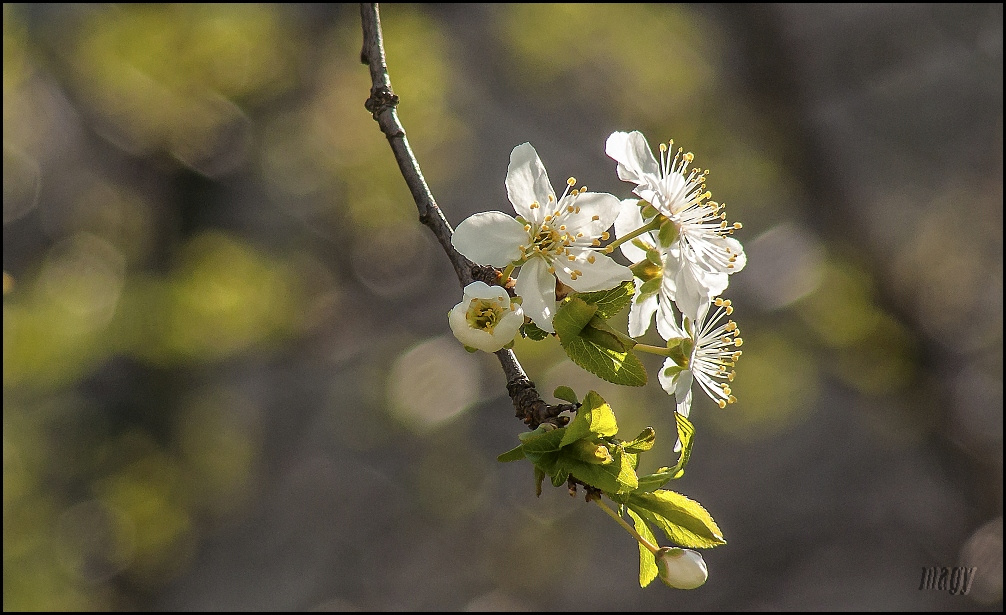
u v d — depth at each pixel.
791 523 11.78
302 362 9.94
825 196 8.48
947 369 8.61
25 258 9.32
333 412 10.62
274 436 10.16
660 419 9.27
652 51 8.73
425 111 8.38
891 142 10.34
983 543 8.65
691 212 2.43
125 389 9.08
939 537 10.27
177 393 9.04
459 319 2.13
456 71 9.62
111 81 8.09
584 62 9.05
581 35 8.70
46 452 8.90
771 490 12.38
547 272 2.29
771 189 9.14
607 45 8.77
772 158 8.64
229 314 8.23
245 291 8.32
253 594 10.19
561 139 10.30
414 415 9.69
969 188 10.17
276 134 8.64
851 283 8.41
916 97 10.07
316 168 8.74
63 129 9.36
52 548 8.62
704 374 2.51
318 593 10.80
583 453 2.06
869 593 11.18
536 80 9.55
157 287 8.30
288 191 8.84
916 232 10.05
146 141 8.61
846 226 8.45
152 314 8.23
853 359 8.64
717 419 10.05
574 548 10.59
